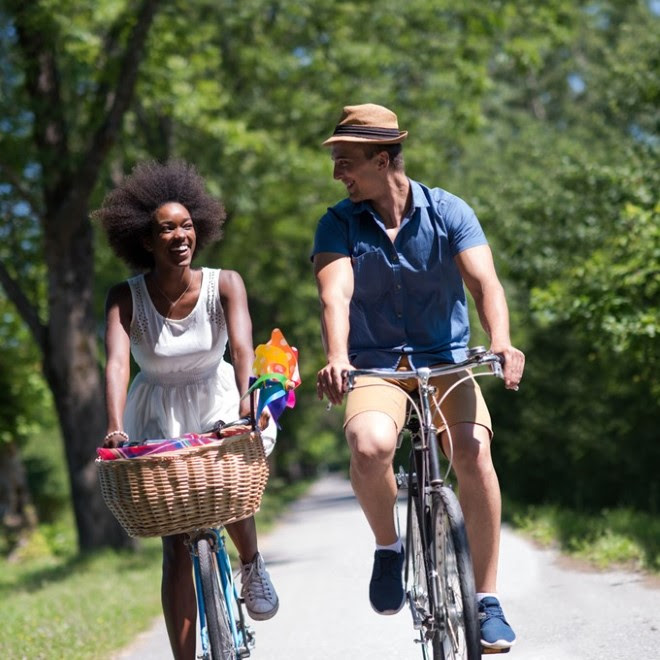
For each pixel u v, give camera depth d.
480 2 55.31
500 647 10.77
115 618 22.30
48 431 97.06
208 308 11.84
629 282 28.84
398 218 11.56
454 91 58.41
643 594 18.94
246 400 11.23
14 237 46.00
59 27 39.75
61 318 44.66
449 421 11.27
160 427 12.09
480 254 11.35
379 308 11.63
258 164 56.72
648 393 40.81
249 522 11.95
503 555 28.44
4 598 32.38
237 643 11.65
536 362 45.72
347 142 11.34
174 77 45.50
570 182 41.28
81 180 42.00
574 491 48.78
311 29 58.41
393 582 11.57
